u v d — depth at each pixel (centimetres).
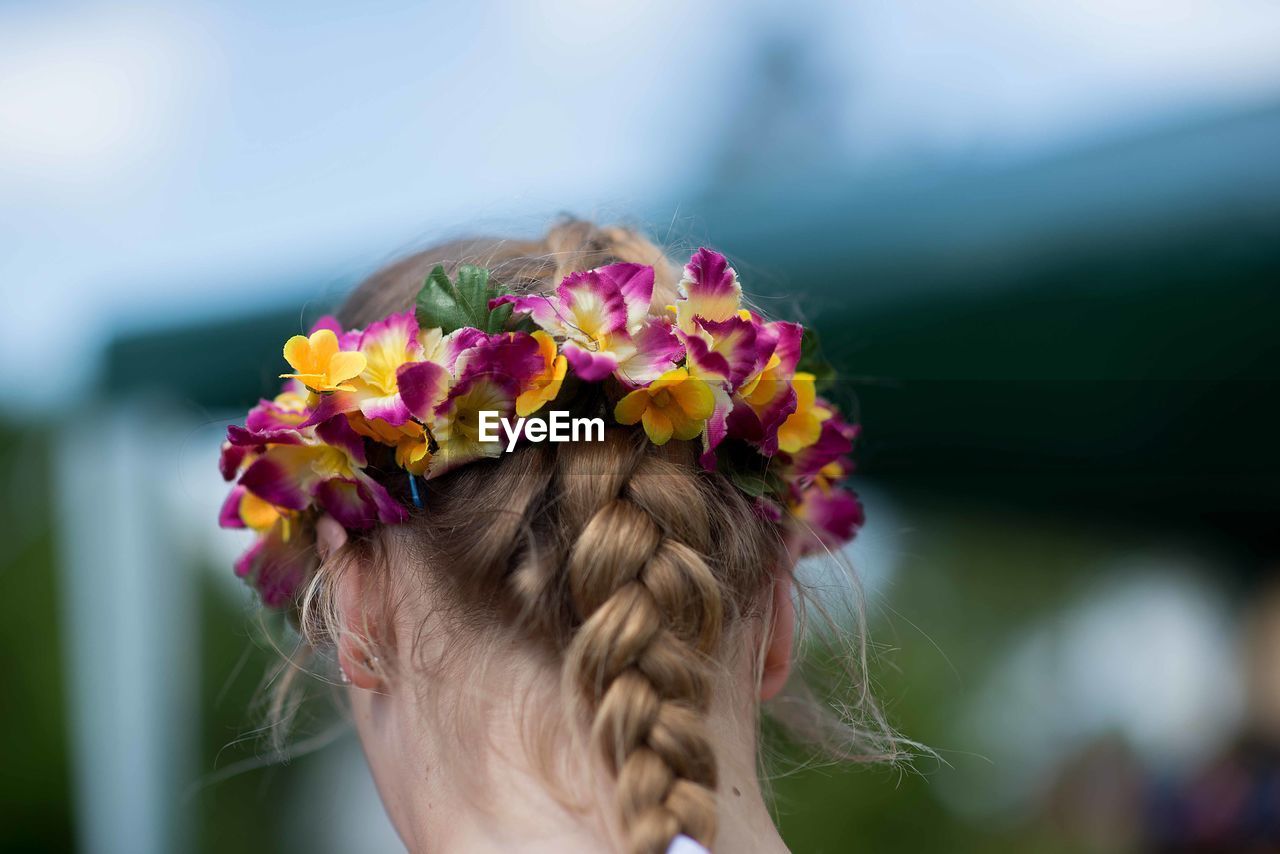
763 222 189
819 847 358
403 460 73
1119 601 461
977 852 384
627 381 70
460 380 70
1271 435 154
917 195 176
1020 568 467
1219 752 382
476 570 70
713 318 76
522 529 69
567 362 71
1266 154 142
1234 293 146
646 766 61
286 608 93
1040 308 163
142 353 247
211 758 337
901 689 388
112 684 271
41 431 568
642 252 90
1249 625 387
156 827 272
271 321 222
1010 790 411
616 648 63
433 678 71
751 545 75
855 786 376
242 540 125
